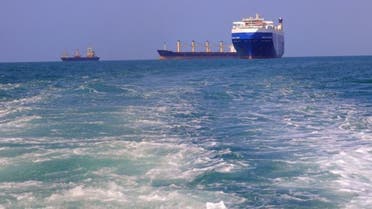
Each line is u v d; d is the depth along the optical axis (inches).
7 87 1819.6
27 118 925.2
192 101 1311.5
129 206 406.3
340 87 1781.5
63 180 482.0
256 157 593.9
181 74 3102.9
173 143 684.7
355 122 890.1
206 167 539.8
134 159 571.2
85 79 2527.1
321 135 758.5
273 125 866.1
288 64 5201.8
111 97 1412.4
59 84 2032.5
